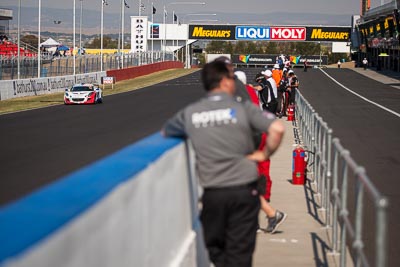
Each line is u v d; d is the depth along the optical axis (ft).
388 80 250.37
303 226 34.19
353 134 82.07
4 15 353.31
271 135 18.75
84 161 54.90
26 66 204.23
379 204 14.82
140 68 307.78
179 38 450.30
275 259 28.04
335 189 29.86
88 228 10.91
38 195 11.16
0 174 48.29
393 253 28.71
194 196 23.94
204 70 19.65
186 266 21.01
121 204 13.37
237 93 29.14
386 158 59.98
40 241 8.77
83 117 107.24
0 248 8.29
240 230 18.97
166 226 18.62
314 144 50.08
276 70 101.40
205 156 18.84
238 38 450.71
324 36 454.81
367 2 420.77
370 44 359.66
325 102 147.54
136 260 14.97
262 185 31.53
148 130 83.92
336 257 28.53
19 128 87.61
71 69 269.03
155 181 16.96
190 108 19.22
